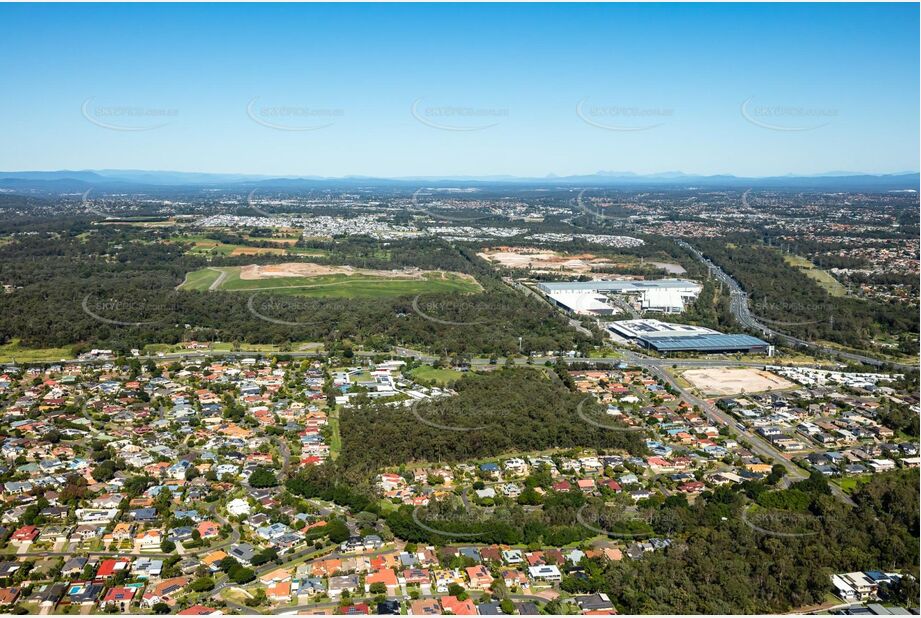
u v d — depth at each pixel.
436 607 148.50
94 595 151.75
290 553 169.00
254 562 163.88
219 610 147.88
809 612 151.88
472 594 154.00
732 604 150.00
